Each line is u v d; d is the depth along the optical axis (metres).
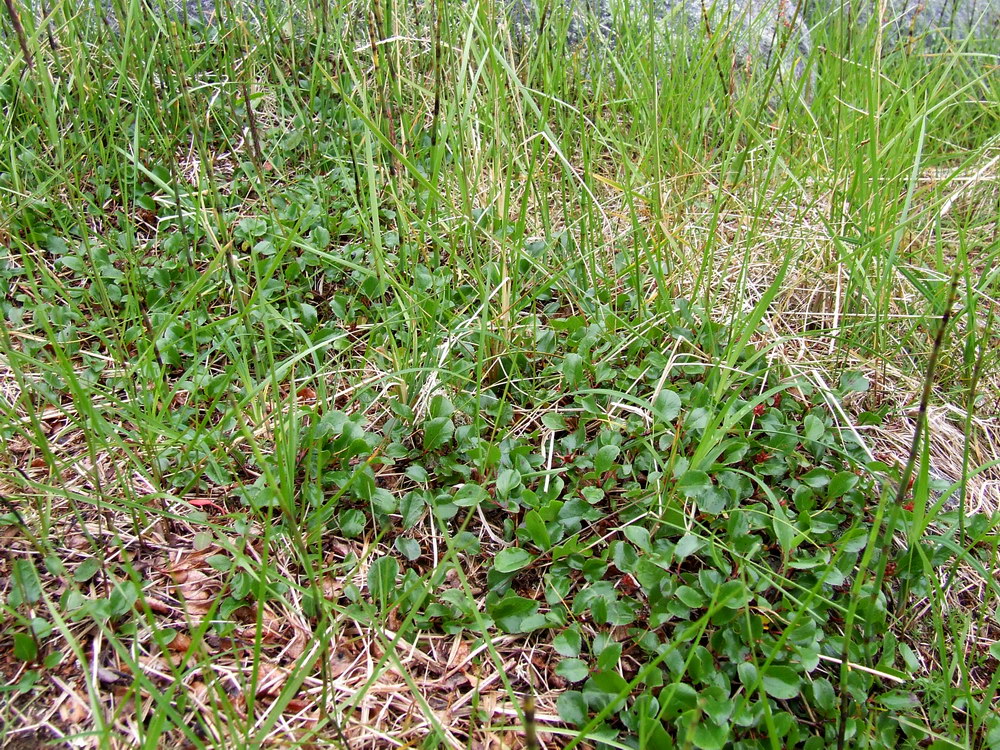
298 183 3.20
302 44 3.66
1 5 3.21
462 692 1.93
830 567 1.85
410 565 2.14
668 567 2.07
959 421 2.61
